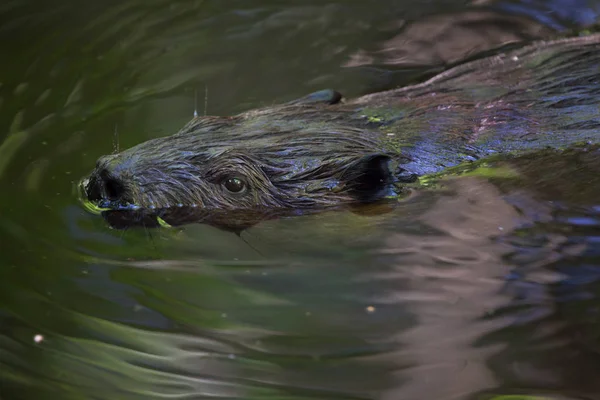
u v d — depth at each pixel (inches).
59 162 299.6
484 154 277.6
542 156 277.1
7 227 261.9
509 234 255.4
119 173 263.9
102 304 232.8
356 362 211.3
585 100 296.4
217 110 339.3
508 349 212.4
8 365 210.5
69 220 267.0
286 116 289.7
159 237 260.5
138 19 415.2
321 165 267.9
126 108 341.1
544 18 407.8
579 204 265.4
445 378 204.2
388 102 305.6
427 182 270.7
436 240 255.0
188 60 380.5
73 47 391.9
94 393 203.3
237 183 265.0
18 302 232.2
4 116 335.6
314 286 238.7
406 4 425.7
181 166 266.5
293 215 267.1
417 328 221.8
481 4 422.9
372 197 270.7
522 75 317.4
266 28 404.8
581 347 211.8
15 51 388.8
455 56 380.2
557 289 233.1
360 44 392.2
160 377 209.6
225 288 238.5
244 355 215.2
